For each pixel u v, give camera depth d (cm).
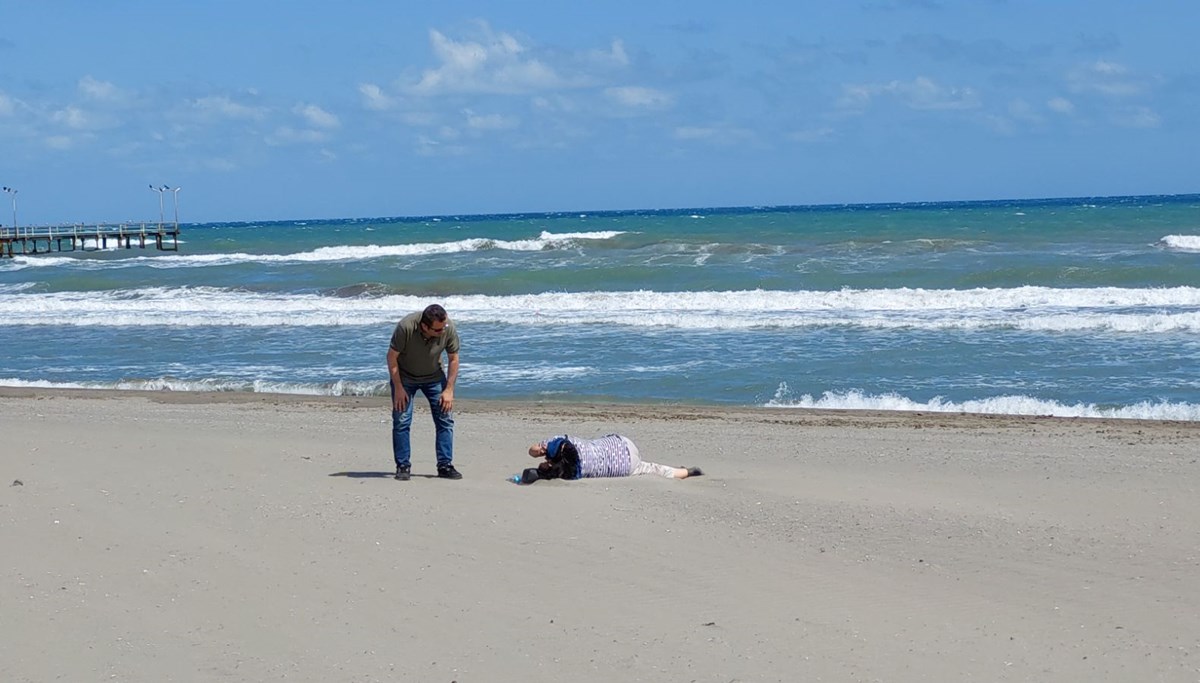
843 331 2133
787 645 524
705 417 1384
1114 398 1473
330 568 641
